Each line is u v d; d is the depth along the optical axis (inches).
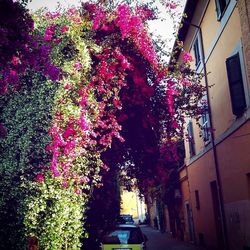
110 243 425.1
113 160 396.2
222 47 454.9
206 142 561.0
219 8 448.1
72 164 286.4
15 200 277.6
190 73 402.6
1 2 210.4
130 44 343.9
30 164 280.4
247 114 372.8
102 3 339.0
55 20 314.3
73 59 304.3
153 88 369.7
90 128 298.5
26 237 270.8
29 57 246.8
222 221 485.4
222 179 485.7
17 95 290.4
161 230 1177.4
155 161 418.9
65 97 290.7
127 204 2188.7
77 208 286.7
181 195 853.2
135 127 388.5
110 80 327.6
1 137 269.4
